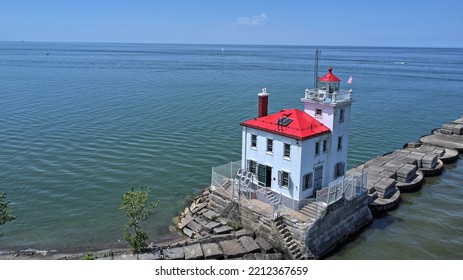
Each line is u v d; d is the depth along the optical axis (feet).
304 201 119.96
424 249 122.62
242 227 122.72
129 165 190.70
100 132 244.22
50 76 532.32
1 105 314.35
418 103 391.86
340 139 131.23
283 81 535.60
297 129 119.34
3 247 119.65
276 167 124.47
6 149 206.49
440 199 162.61
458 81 595.88
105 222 136.87
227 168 142.92
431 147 224.53
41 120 268.62
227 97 383.86
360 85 528.22
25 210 144.25
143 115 294.87
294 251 107.55
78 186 165.68
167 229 131.54
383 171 172.86
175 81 509.35
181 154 209.05
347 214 126.52
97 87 432.66
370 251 120.16
